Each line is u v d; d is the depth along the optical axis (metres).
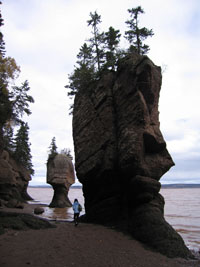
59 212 37.28
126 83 19.59
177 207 61.47
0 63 26.27
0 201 33.28
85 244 12.86
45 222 17.64
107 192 19.55
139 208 16.52
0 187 37.34
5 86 27.56
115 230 16.75
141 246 13.83
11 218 16.50
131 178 17.69
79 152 22.97
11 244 11.59
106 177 19.36
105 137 20.19
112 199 18.89
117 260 10.88
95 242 13.49
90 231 16.11
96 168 20.14
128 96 19.16
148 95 18.42
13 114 36.16
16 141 57.31
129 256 11.72
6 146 53.97
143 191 16.72
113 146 19.33
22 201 48.09
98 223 19.22
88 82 25.05
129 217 17.33
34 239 12.88
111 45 27.66
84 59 28.94
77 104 25.64
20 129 58.88
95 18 29.22
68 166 53.00
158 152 18.72
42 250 11.04
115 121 20.31
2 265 8.79
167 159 18.67
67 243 12.63
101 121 21.14
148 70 18.06
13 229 14.95
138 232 15.12
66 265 9.46
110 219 18.56
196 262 12.12
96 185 20.89
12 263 9.08
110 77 22.48
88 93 24.41
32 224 16.41
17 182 51.00
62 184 50.50
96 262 10.26
